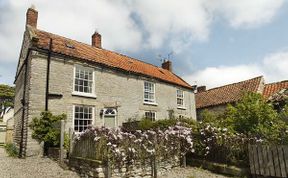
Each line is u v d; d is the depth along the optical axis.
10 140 21.41
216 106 23.80
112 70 16.42
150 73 19.91
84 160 8.09
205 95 26.97
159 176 8.62
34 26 15.87
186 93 23.14
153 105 19.00
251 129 10.55
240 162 8.84
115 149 7.44
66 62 13.93
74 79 14.07
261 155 8.08
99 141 7.68
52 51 13.32
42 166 9.47
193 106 23.66
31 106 12.09
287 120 10.48
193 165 10.17
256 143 8.66
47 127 12.11
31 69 12.45
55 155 10.62
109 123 15.47
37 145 11.87
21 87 15.20
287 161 7.45
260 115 10.84
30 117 11.99
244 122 11.04
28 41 14.55
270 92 20.78
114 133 7.82
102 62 15.89
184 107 22.30
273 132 9.48
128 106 16.89
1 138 24.58
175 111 21.05
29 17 15.72
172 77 23.44
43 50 13.03
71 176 8.02
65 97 13.41
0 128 24.75
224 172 8.98
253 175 8.18
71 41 16.80
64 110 13.21
